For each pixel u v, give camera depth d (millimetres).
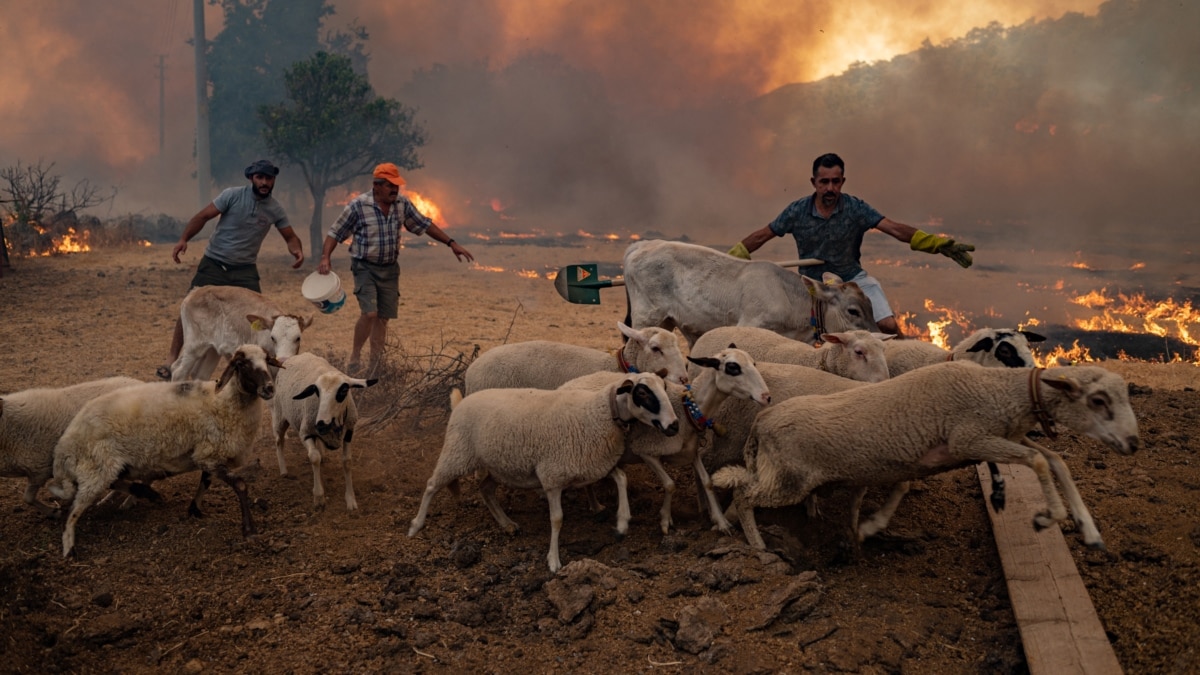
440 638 5133
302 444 8258
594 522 6570
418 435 8523
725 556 5555
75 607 5418
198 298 8641
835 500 6727
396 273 10227
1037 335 6352
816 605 5168
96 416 5965
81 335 12602
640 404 5711
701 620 4992
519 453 5926
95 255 23688
